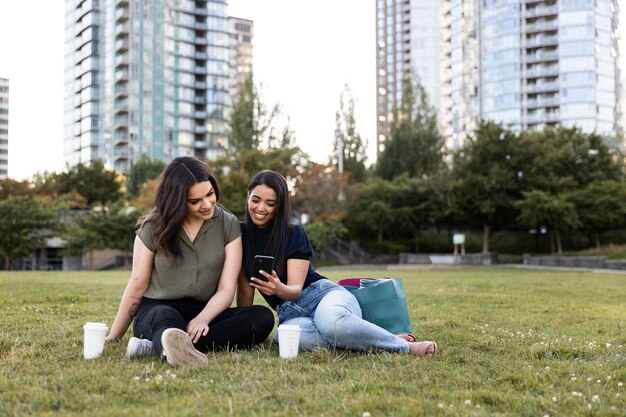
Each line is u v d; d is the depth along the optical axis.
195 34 85.00
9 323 5.02
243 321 3.75
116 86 80.38
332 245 43.66
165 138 81.56
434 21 101.44
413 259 35.75
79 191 54.75
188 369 3.11
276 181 3.93
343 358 3.53
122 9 79.75
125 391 2.65
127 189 61.62
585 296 9.19
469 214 37.75
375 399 2.52
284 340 3.56
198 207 3.73
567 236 43.91
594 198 34.50
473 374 3.16
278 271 3.95
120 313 3.92
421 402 2.51
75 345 3.92
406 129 49.41
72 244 33.59
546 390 2.82
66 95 89.75
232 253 3.93
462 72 76.94
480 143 36.50
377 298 4.02
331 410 2.38
